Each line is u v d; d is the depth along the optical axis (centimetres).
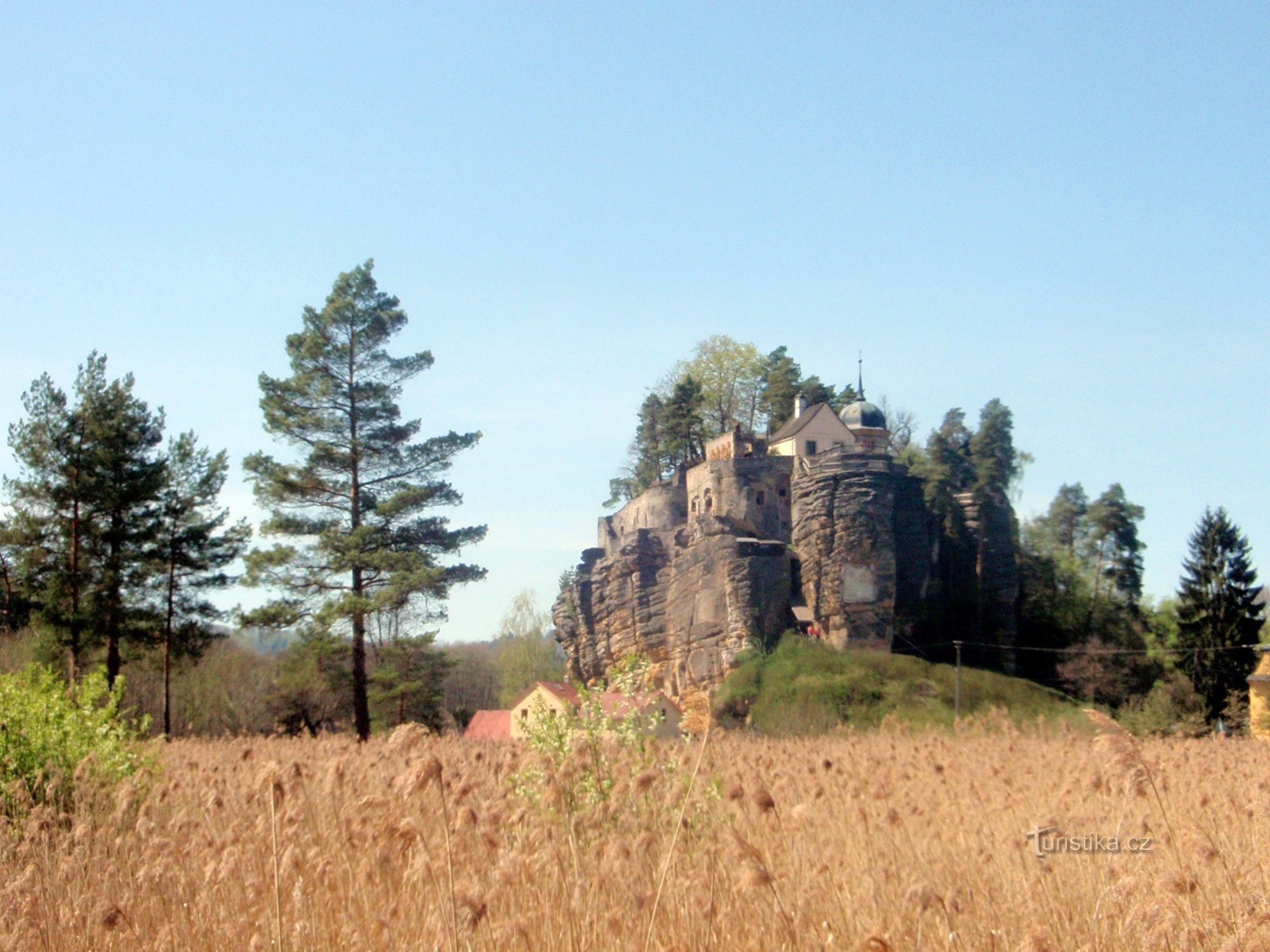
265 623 4631
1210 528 7806
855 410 9250
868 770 1920
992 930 890
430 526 4903
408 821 890
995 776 1731
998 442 9512
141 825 1173
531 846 1046
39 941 959
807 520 7956
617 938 841
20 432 4569
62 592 4466
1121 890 927
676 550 8319
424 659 5219
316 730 5278
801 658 7381
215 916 967
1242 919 845
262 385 5000
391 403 5091
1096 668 8131
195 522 4822
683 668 7919
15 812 1424
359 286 5147
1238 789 1584
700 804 1182
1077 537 11662
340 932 910
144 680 5772
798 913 884
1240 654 7431
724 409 10869
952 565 8869
